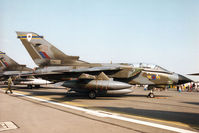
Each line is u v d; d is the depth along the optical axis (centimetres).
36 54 1620
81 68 1508
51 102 995
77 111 718
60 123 514
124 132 434
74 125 495
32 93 1658
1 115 617
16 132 423
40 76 1574
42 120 550
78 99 1226
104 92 1415
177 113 715
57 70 1540
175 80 1393
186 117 634
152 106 907
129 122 542
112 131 441
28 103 931
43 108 776
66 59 1591
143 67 1445
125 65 1479
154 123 533
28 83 2511
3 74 2794
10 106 820
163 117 629
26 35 1625
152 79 1409
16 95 1384
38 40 1623
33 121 536
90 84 1276
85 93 1427
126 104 975
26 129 450
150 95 1430
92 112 701
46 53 1611
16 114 637
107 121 550
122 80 1461
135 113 702
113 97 1410
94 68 1409
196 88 3044
